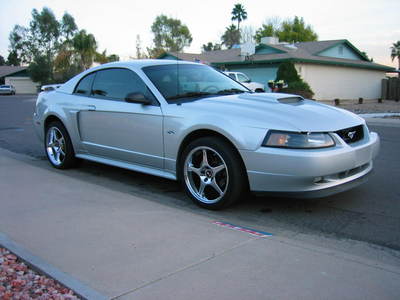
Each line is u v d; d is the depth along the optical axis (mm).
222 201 4047
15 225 3637
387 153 7402
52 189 4801
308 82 25953
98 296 2439
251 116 3893
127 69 5070
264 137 3723
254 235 3424
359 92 30594
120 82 5125
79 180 5273
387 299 2430
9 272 2783
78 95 5664
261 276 2699
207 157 4145
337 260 2943
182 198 4699
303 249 3137
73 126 5625
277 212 4176
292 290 2527
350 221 3924
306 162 3584
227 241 3281
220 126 3912
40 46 74625
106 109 5082
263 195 3871
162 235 3406
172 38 51719
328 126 3838
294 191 3707
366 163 4203
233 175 3918
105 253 3061
